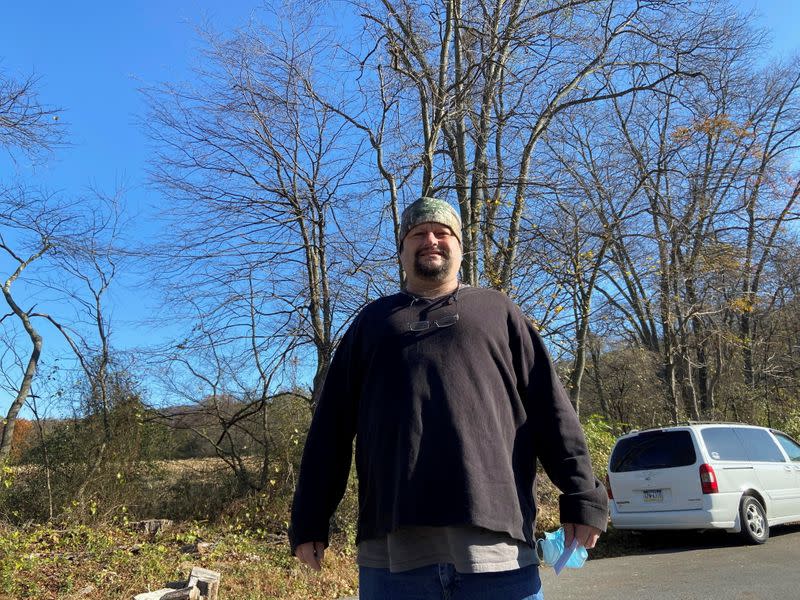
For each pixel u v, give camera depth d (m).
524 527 2.00
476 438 1.97
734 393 22.92
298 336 11.42
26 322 10.93
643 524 9.48
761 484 9.63
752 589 6.29
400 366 2.08
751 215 16.45
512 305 2.29
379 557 2.07
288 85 11.44
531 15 10.91
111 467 10.32
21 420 10.66
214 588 5.73
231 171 11.57
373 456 2.07
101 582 6.48
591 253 11.16
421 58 11.07
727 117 12.97
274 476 10.98
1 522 8.59
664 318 14.27
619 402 22.80
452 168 11.63
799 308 22.67
